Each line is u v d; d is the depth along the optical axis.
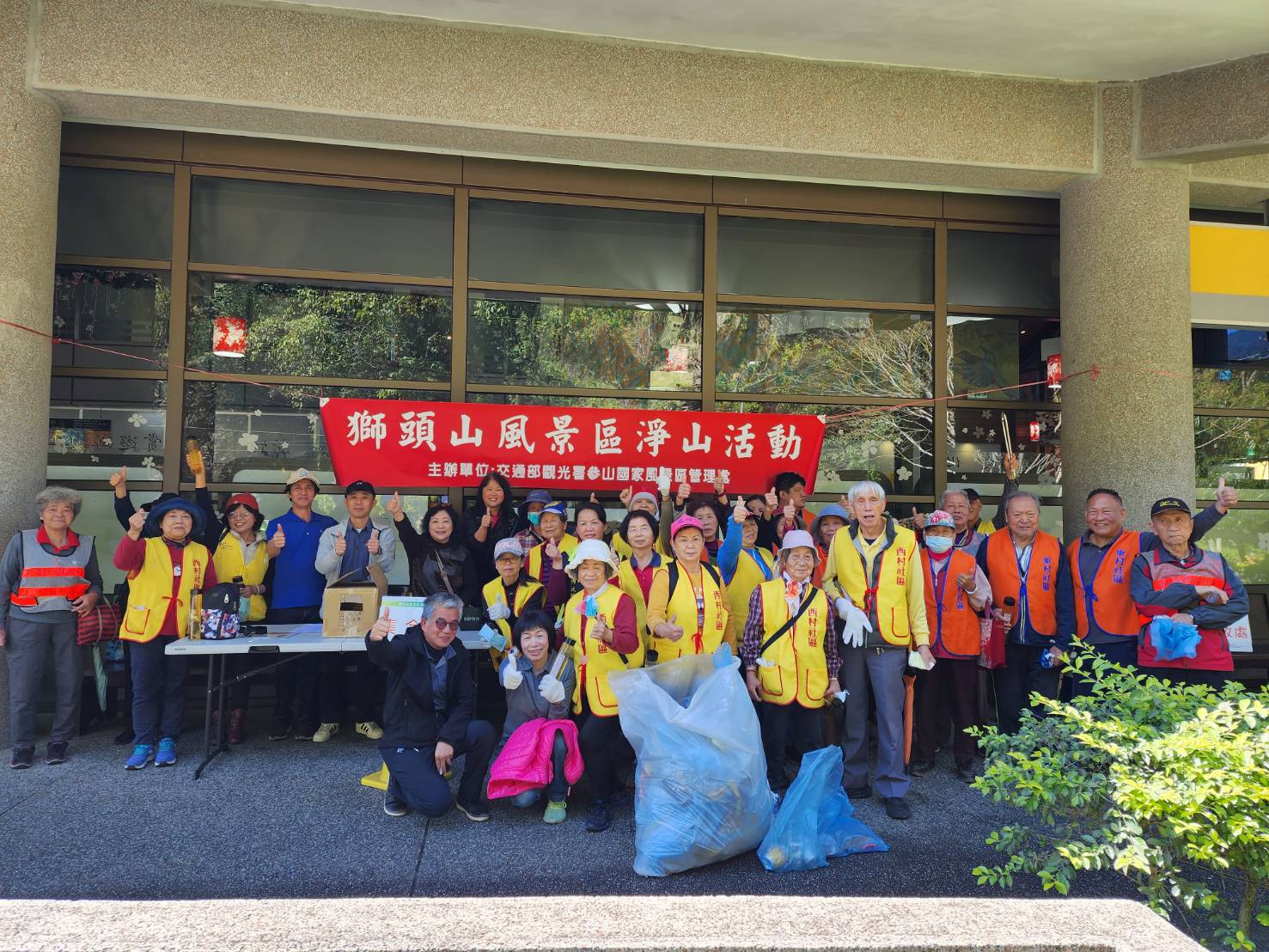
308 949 1.78
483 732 4.00
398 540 5.99
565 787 4.01
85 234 5.71
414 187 6.02
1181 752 2.32
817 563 4.71
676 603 4.16
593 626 3.95
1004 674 4.89
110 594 5.66
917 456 6.55
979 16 5.18
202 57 5.30
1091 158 6.09
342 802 4.19
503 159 6.09
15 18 5.08
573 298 6.26
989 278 6.69
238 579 5.13
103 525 5.70
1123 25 5.20
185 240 5.78
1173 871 2.45
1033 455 6.68
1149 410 5.86
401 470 5.65
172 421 5.75
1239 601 4.29
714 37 5.61
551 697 4.10
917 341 6.61
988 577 4.90
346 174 5.92
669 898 2.04
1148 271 5.93
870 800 4.34
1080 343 6.15
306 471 5.33
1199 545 6.70
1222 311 6.50
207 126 5.65
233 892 3.27
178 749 4.96
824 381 6.51
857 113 5.92
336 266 5.98
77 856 3.55
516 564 4.69
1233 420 6.77
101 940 1.80
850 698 4.30
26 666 4.60
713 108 5.79
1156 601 4.34
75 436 5.70
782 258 6.48
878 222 6.53
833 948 1.83
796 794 3.65
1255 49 5.49
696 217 6.39
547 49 5.63
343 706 5.45
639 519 4.29
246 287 5.91
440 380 6.07
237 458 5.87
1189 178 6.18
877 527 4.30
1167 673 4.40
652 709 3.61
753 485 5.99
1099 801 2.60
